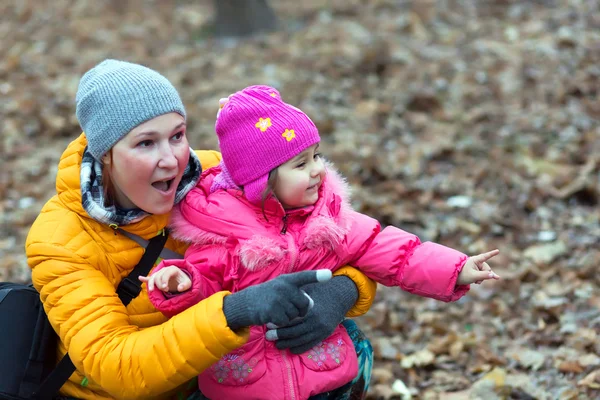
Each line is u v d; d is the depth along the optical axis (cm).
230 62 1205
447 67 1098
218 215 338
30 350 353
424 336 570
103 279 337
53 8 1606
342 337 351
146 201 333
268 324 334
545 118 904
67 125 976
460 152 849
